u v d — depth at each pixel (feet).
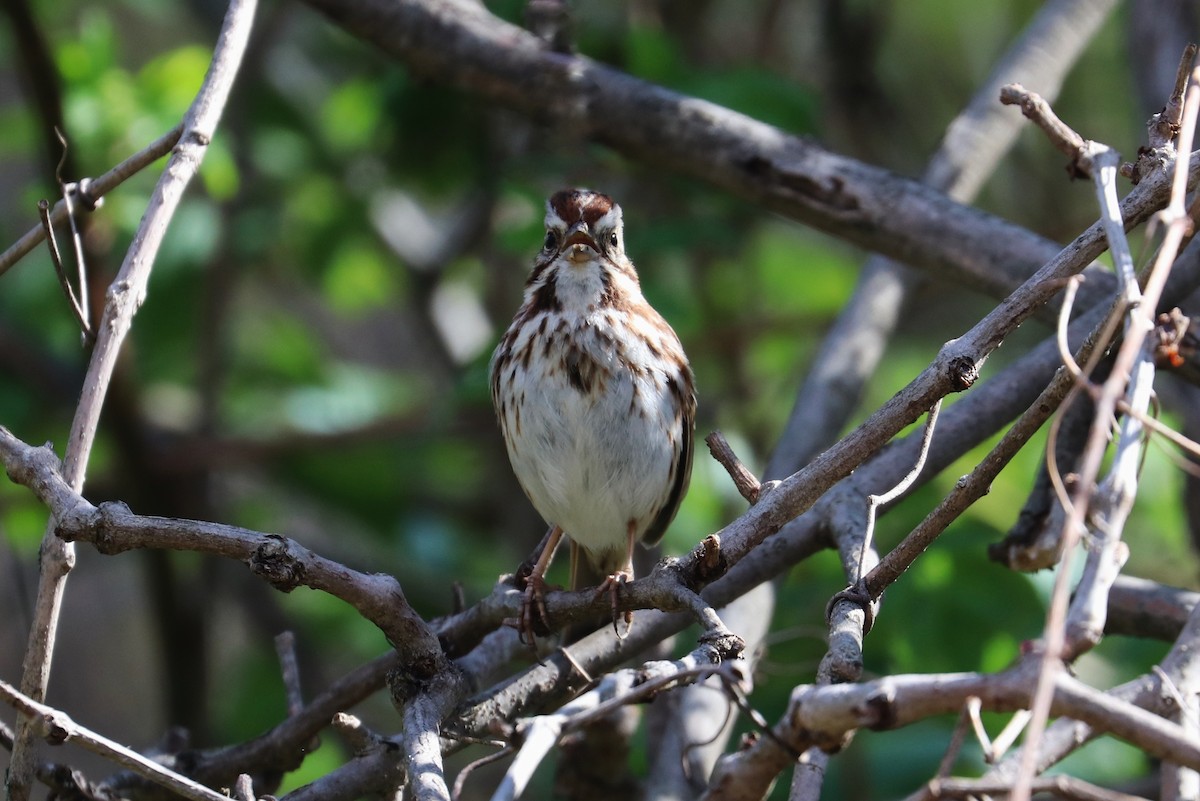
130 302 22.38
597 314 31.42
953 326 53.16
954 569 34.30
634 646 27.32
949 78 54.24
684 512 42.27
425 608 45.98
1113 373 16.60
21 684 21.83
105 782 27.86
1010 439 19.35
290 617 50.62
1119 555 16.52
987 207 52.75
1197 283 28.30
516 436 31.99
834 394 35.06
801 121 40.32
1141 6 38.29
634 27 42.37
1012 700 15.65
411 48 35.68
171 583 46.19
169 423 51.34
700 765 29.04
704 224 40.50
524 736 23.12
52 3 49.47
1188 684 18.94
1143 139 37.52
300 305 66.23
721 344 47.88
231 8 24.04
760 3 53.11
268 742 27.68
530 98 35.14
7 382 45.27
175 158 22.99
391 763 24.04
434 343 52.80
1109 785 32.45
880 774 34.09
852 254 54.90
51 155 38.83
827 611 20.77
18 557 44.34
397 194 49.98
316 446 47.57
